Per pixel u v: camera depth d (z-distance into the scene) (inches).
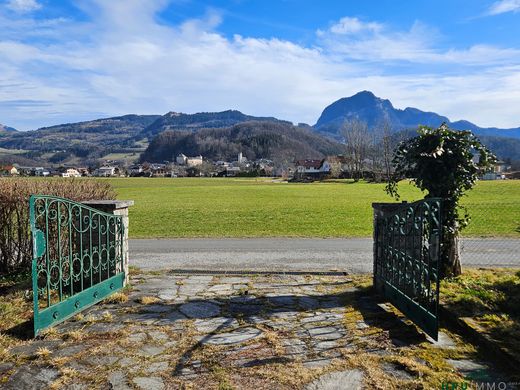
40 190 324.5
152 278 312.5
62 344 186.7
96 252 257.1
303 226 684.7
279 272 341.1
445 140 280.7
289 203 1202.0
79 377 156.1
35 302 193.9
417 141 290.4
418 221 211.2
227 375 156.3
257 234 589.6
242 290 276.8
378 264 269.7
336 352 176.6
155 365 165.5
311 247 474.9
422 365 163.2
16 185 324.5
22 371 161.3
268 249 462.9
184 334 198.1
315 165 4970.5
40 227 313.7
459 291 245.6
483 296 232.7
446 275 282.0
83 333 199.6
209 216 848.3
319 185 2608.3
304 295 265.4
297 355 173.6
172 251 454.0
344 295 265.3
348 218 802.8
